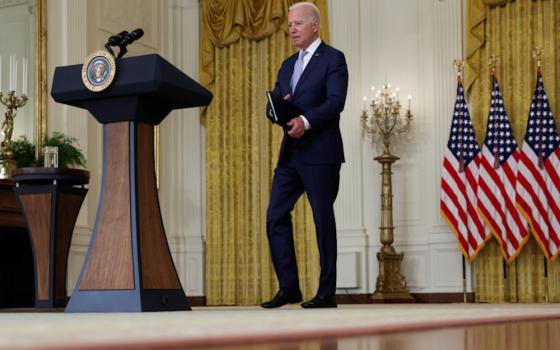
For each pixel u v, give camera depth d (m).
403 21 8.18
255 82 8.73
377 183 8.12
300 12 3.89
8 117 6.41
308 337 1.07
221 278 8.77
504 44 7.64
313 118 3.66
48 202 4.65
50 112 7.46
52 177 4.69
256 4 8.75
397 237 8.01
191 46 9.11
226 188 8.79
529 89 7.49
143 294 2.94
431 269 7.83
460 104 7.62
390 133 7.79
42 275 4.66
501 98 7.48
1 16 7.19
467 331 1.34
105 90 3.04
